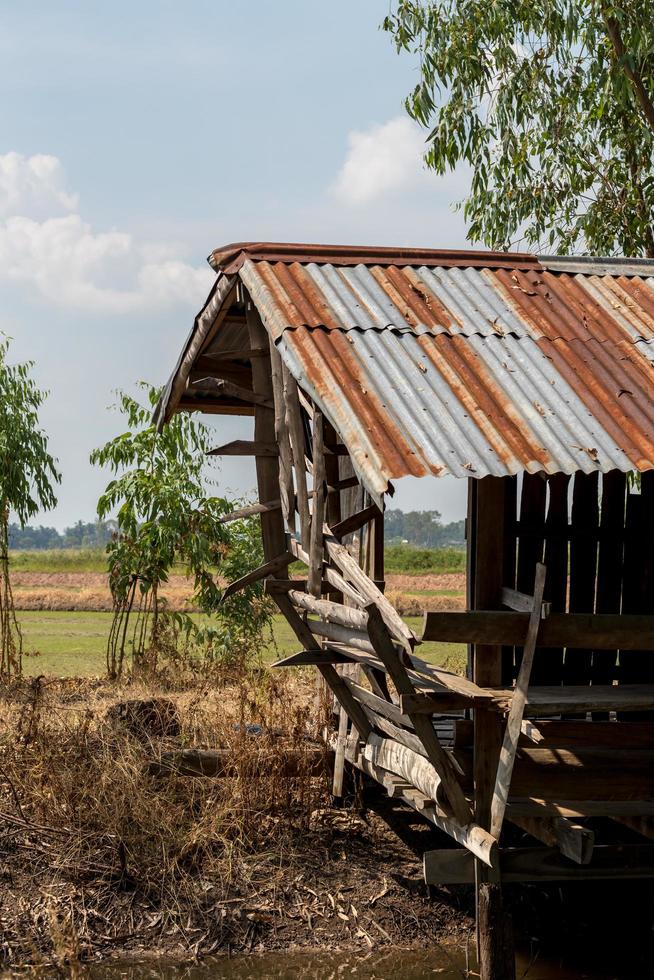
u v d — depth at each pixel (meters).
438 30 13.62
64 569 38.06
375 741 7.79
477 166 14.29
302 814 8.52
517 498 6.41
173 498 12.87
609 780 6.05
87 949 6.91
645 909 7.69
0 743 9.02
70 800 8.08
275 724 9.57
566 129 14.12
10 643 12.71
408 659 6.44
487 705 5.72
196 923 7.26
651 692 5.92
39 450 13.05
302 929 7.33
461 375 6.18
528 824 6.46
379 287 7.12
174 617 13.74
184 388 8.84
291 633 18.44
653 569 6.50
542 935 7.36
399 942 7.28
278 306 6.64
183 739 9.16
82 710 10.05
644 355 6.66
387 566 38.16
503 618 5.54
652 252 14.36
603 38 13.80
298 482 7.12
